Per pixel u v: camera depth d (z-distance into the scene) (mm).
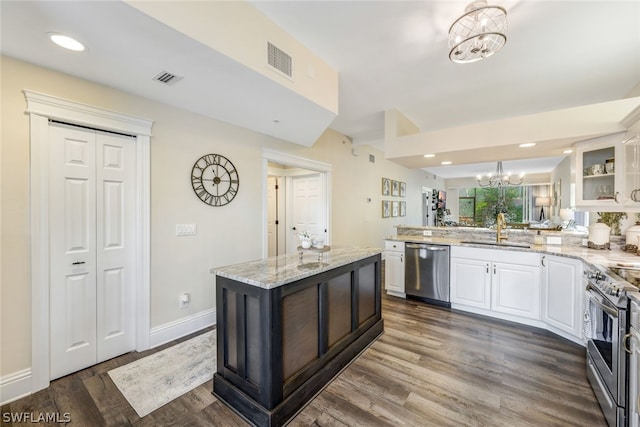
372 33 2205
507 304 3184
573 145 3082
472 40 2002
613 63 2625
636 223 2844
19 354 1903
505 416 1733
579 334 2568
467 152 3482
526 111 3875
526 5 1880
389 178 7199
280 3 1892
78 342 2193
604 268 2012
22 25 1476
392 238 4168
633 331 1441
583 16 1979
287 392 1756
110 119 2258
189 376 2154
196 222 2910
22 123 1884
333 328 2242
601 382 1784
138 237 2482
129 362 2334
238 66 1896
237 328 1831
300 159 4238
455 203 11656
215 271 1954
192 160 2852
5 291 1847
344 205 5391
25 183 1909
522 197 10336
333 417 1745
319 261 2311
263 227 3609
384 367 2285
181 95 2404
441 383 2070
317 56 2529
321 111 2736
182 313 2812
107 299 2352
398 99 3494
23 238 1908
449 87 3160
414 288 3877
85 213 2217
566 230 3852
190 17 1578
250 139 3439
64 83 2037
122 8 1344
